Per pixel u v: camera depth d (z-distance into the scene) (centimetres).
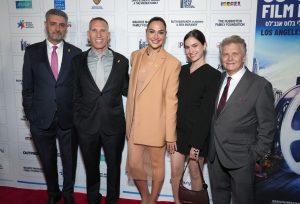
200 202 204
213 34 237
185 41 199
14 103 273
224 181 200
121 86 217
